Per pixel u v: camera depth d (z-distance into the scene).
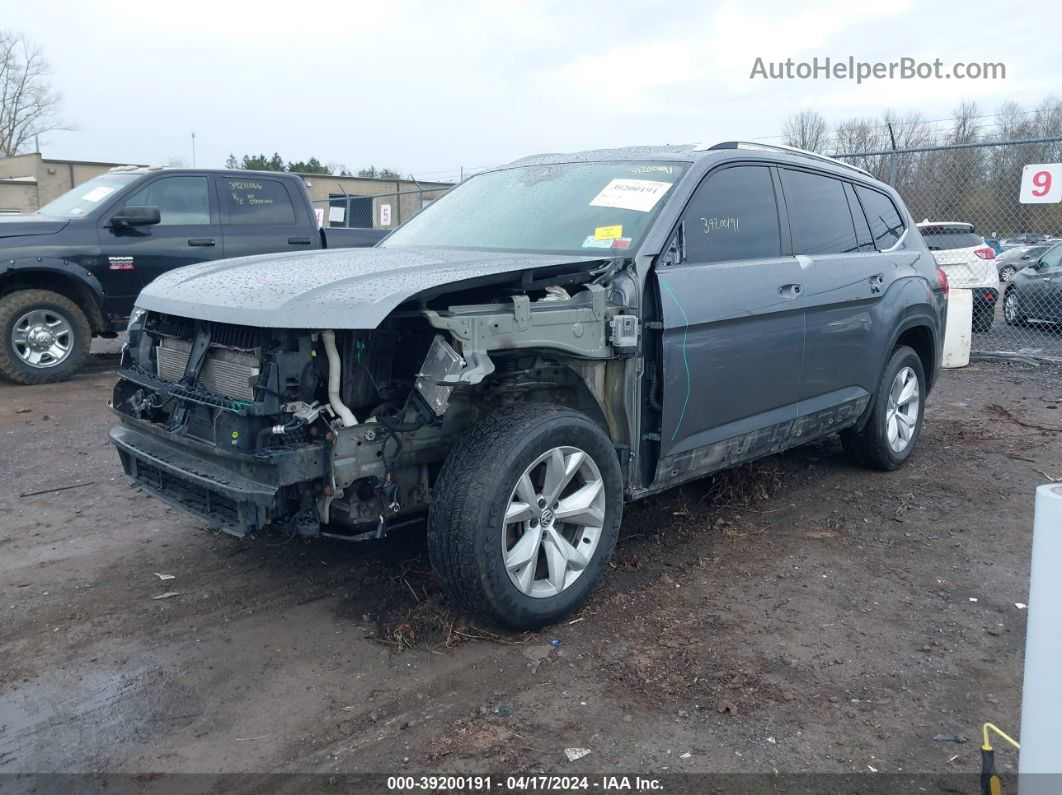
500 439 3.25
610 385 3.79
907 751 2.76
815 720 2.92
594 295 3.58
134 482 3.89
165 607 3.73
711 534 4.64
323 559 4.21
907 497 5.32
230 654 3.33
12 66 52.88
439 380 3.07
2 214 9.14
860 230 5.41
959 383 9.45
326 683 3.13
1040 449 6.48
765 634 3.53
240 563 4.19
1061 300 13.64
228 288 3.48
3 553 4.33
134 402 3.87
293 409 3.09
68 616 3.65
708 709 2.98
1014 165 12.46
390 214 20.28
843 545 4.53
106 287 8.72
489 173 5.25
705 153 4.37
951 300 10.34
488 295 3.48
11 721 2.90
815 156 5.24
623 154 4.66
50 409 7.52
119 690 3.09
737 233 4.38
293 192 9.92
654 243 3.87
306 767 2.66
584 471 3.60
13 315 8.35
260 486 3.11
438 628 3.50
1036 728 1.98
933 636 3.54
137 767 2.67
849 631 3.57
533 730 2.84
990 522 4.91
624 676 3.18
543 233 4.21
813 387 4.84
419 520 3.53
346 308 2.98
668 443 3.95
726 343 4.14
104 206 8.73
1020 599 3.91
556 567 3.46
